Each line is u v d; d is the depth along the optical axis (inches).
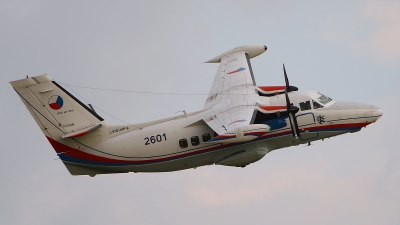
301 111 5388.8
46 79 5300.2
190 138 5334.6
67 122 5359.3
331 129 5433.1
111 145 5398.6
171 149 5359.3
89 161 5428.2
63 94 5344.5
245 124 5078.7
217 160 5403.5
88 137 5393.7
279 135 5378.9
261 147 5378.9
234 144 5344.5
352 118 5418.3
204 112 5423.2
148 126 5418.3
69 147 5403.5
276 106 5300.2
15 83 5255.9
